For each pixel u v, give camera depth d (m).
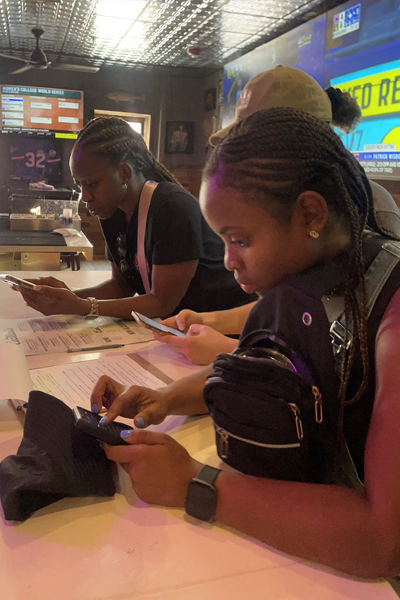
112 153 1.26
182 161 6.68
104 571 0.47
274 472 0.55
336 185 0.50
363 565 0.45
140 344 1.14
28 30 4.85
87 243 3.07
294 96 1.07
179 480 0.56
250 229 0.51
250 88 1.13
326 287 0.52
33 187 4.99
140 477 0.56
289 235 0.51
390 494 0.44
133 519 0.55
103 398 0.73
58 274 1.92
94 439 0.62
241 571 0.48
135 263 1.46
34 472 0.55
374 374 0.49
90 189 1.30
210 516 0.53
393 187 3.18
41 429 0.60
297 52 4.11
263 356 0.55
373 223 0.58
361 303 0.49
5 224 3.58
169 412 0.75
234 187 0.49
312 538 0.47
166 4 3.97
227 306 1.43
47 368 0.97
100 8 4.13
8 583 0.45
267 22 4.23
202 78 6.52
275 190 0.49
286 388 0.51
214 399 0.57
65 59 5.90
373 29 3.19
